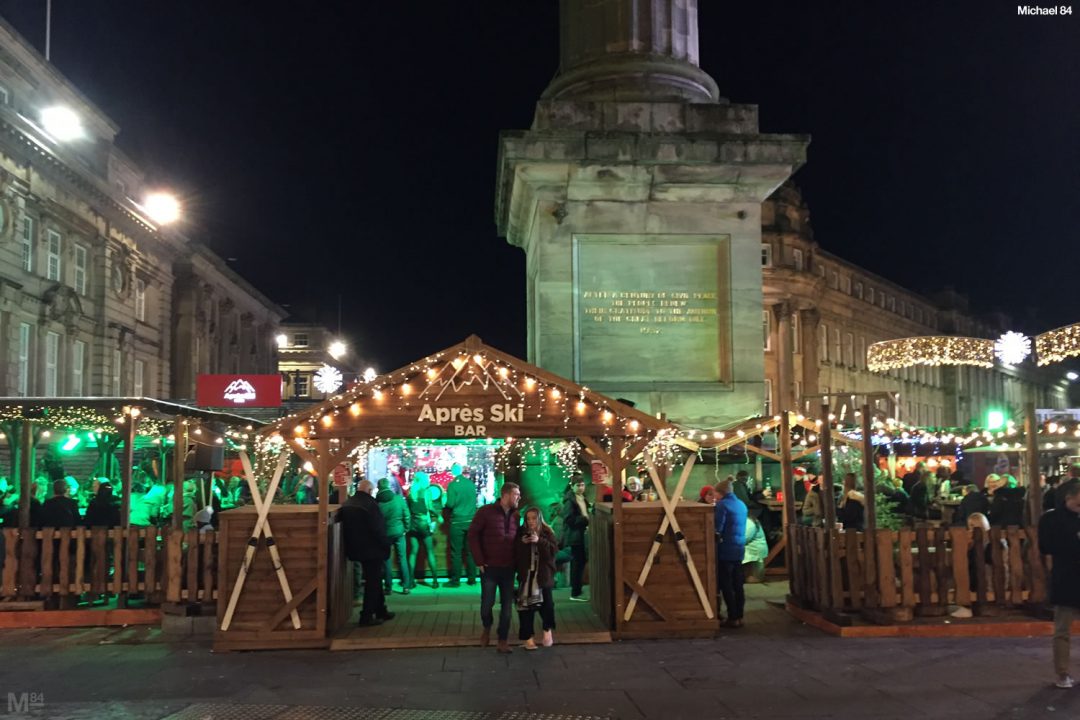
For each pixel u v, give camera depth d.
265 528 10.15
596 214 17.09
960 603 10.66
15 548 11.60
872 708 7.35
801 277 62.94
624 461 10.56
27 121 38.00
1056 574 8.01
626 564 10.49
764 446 18.11
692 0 18.94
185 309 60.97
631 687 8.16
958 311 90.88
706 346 17.00
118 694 8.10
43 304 41.00
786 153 17.00
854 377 71.38
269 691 8.17
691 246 17.20
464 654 9.65
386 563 13.38
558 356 16.72
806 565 11.52
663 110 17.41
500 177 18.72
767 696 7.79
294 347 103.31
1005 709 7.25
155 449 24.14
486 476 20.19
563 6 19.12
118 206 48.31
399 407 10.31
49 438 21.34
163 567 11.43
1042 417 22.89
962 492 21.39
